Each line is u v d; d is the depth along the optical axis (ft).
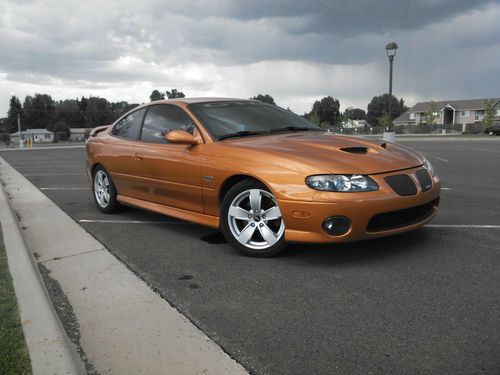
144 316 9.08
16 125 402.11
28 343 7.82
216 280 10.93
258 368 7.13
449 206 19.15
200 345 7.88
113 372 7.16
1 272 11.43
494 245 13.03
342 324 8.46
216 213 13.39
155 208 15.81
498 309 8.87
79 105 436.35
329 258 12.18
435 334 7.96
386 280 10.52
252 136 14.19
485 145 76.48
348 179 11.11
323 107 385.09
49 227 16.79
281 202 11.47
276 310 9.16
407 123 306.14
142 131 16.71
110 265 12.23
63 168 44.86
